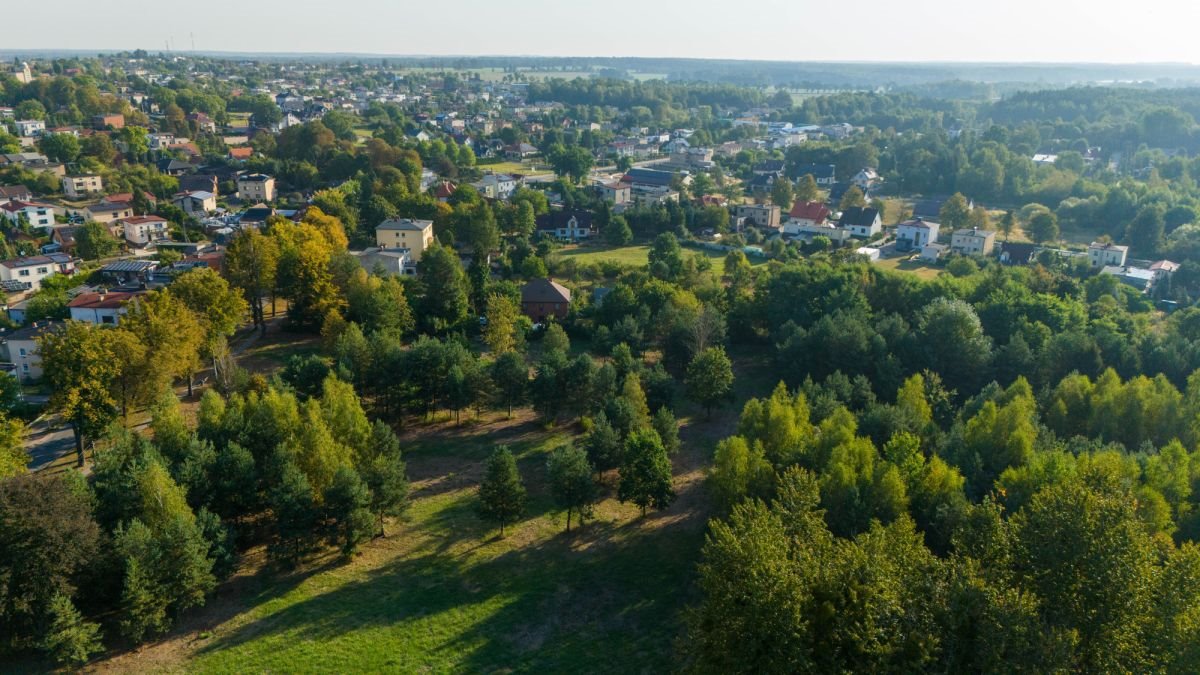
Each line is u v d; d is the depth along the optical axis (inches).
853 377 4200.3
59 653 2106.3
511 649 2321.6
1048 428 3292.3
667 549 2871.6
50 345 3353.8
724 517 2819.9
